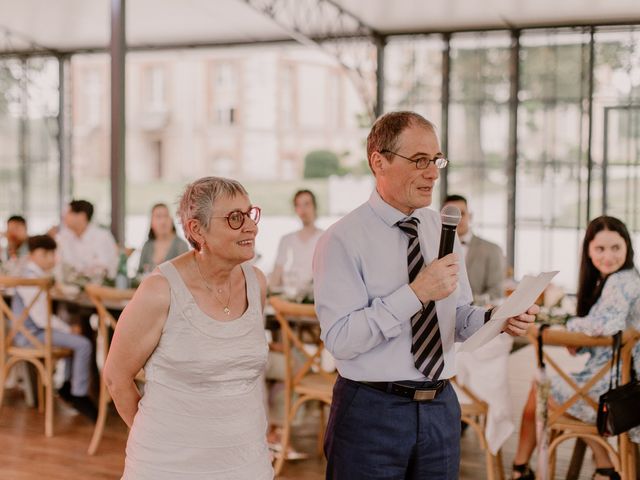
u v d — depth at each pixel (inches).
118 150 314.3
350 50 440.5
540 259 416.2
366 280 93.4
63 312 243.1
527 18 395.5
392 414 92.7
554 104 412.2
